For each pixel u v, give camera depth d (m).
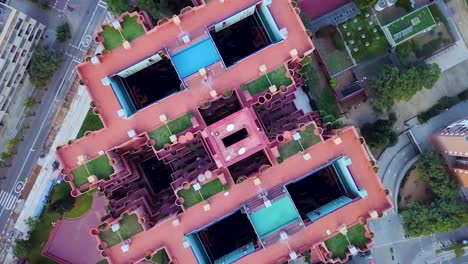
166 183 90.12
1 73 93.88
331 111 100.12
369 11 100.19
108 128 72.94
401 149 103.06
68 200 99.25
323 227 72.06
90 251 102.62
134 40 72.06
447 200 97.38
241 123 70.44
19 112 103.75
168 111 72.81
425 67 95.75
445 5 101.62
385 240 103.25
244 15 75.69
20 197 103.44
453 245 102.94
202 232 79.19
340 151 72.56
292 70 74.94
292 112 89.94
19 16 92.75
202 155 83.75
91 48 103.62
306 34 71.88
